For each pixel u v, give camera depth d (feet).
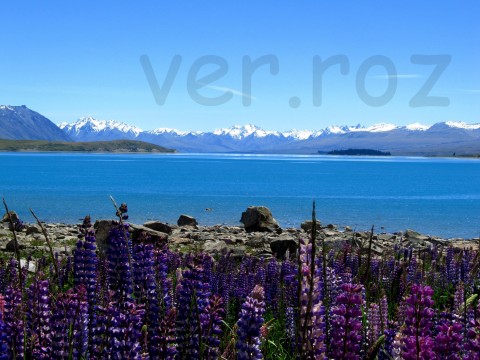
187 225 168.76
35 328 16.16
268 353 21.83
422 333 13.55
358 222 213.05
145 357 14.53
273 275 34.40
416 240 129.08
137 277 18.42
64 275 32.27
